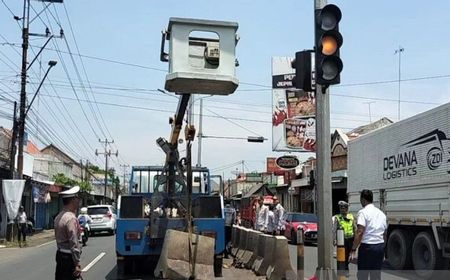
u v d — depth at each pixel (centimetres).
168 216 1340
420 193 1434
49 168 4738
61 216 760
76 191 781
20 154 2794
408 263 1503
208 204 1345
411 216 1473
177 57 952
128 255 1273
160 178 1358
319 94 916
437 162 1349
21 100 2830
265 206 2147
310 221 2664
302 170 4416
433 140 1373
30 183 3725
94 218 3369
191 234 1216
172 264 1187
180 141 1384
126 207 1305
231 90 1011
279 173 5069
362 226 902
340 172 3572
